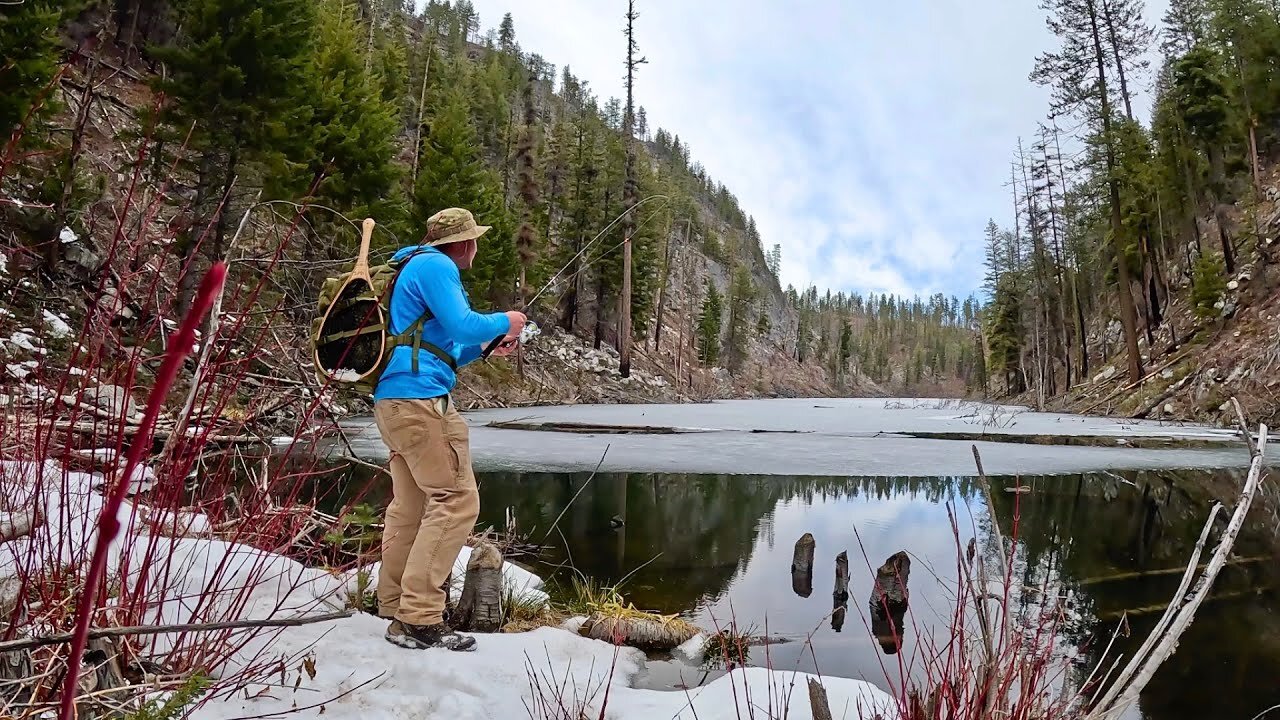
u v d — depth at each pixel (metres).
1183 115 26.11
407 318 2.54
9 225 6.54
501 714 2.00
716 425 12.09
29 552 1.74
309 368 3.31
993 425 13.05
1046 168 32.84
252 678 1.89
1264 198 22.22
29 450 2.01
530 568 3.82
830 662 2.55
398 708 1.95
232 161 10.72
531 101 37.84
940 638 2.73
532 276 30.06
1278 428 13.23
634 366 34.72
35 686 1.52
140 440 0.41
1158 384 19.11
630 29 27.91
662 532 4.61
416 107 36.84
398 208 16.48
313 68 14.78
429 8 88.12
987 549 4.21
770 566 3.87
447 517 2.48
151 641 1.98
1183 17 27.14
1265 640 2.73
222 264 0.39
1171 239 28.89
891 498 5.83
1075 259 36.38
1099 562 3.94
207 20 10.91
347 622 2.50
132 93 11.35
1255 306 18.73
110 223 8.09
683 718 2.03
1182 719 2.10
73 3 8.95
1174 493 6.24
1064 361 35.97
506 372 23.44
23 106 7.60
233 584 2.45
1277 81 23.81
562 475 6.74
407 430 2.48
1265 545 4.39
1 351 2.20
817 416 15.92
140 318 1.90
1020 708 1.60
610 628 2.76
